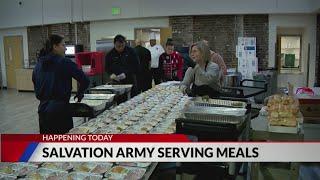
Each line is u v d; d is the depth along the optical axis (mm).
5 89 12078
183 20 9000
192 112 2160
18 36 11859
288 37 9078
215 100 2732
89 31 10219
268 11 8336
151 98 3514
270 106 2635
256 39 8656
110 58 4621
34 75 2900
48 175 1581
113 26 9875
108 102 3434
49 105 2816
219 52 8922
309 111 3424
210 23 8898
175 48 8016
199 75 3287
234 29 8766
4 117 6715
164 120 2562
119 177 1578
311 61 8469
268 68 8508
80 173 1607
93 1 9836
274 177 2480
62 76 2842
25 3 11125
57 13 10477
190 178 2146
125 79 4574
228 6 8516
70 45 9672
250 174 2475
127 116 2713
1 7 11805
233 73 7750
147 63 6223
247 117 2357
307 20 8391
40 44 11289
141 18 9438
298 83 8828
